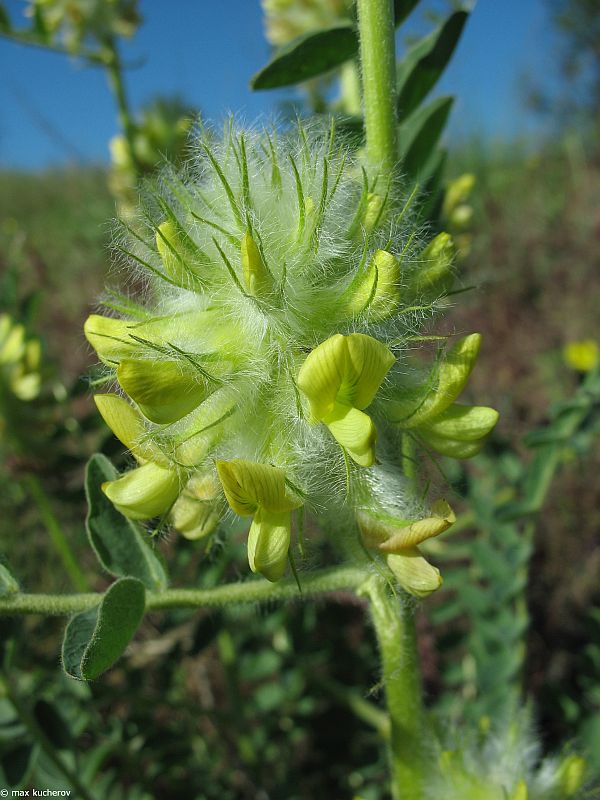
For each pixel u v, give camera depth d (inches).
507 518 5.9
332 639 7.3
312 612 6.9
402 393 3.4
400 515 3.4
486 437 3.4
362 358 2.9
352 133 4.1
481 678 5.6
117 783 6.2
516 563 6.0
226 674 6.8
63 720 5.0
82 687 5.8
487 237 16.2
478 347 3.3
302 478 3.2
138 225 3.5
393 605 3.8
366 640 7.3
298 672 6.9
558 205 17.8
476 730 4.7
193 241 3.3
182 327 3.3
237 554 6.0
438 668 7.4
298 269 3.3
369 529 3.3
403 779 4.1
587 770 4.6
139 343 3.2
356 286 3.2
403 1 4.1
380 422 3.5
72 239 17.0
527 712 4.9
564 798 4.4
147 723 6.2
